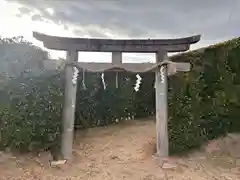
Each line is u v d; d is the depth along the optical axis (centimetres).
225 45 709
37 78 673
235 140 655
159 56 738
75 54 725
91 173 604
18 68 659
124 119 1013
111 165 653
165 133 712
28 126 632
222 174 566
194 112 723
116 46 734
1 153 595
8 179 525
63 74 716
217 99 702
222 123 686
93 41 722
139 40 724
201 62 758
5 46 660
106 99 963
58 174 586
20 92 643
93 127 930
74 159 678
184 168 618
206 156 655
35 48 704
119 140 833
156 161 673
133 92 1027
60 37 706
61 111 693
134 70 730
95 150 749
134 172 612
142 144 793
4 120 610
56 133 675
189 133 707
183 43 727
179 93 771
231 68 686
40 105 657
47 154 655
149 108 1059
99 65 720
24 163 596
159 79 734
